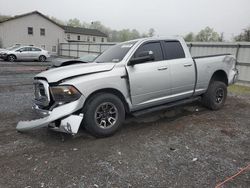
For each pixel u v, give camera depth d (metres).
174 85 5.06
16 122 5.11
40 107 4.21
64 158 3.52
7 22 37.72
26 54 23.30
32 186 2.85
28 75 13.02
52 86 3.93
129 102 4.48
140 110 4.77
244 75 11.80
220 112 6.00
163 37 5.13
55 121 3.92
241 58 11.84
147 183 2.92
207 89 5.89
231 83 6.41
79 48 30.42
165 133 4.52
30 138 4.25
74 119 3.83
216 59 5.94
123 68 4.37
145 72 4.56
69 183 2.91
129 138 4.27
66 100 3.86
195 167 3.30
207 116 5.63
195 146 3.97
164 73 4.84
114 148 3.85
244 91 9.59
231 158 3.58
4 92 8.34
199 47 13.76
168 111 5.95
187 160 3.49
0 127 4.80
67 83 3.85
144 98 4.65
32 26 39.66
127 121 5.19
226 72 6.19
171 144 4.03
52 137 4.29
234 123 5.15
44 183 2.91
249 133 4.60
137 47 4.68
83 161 3.44
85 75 4.02
